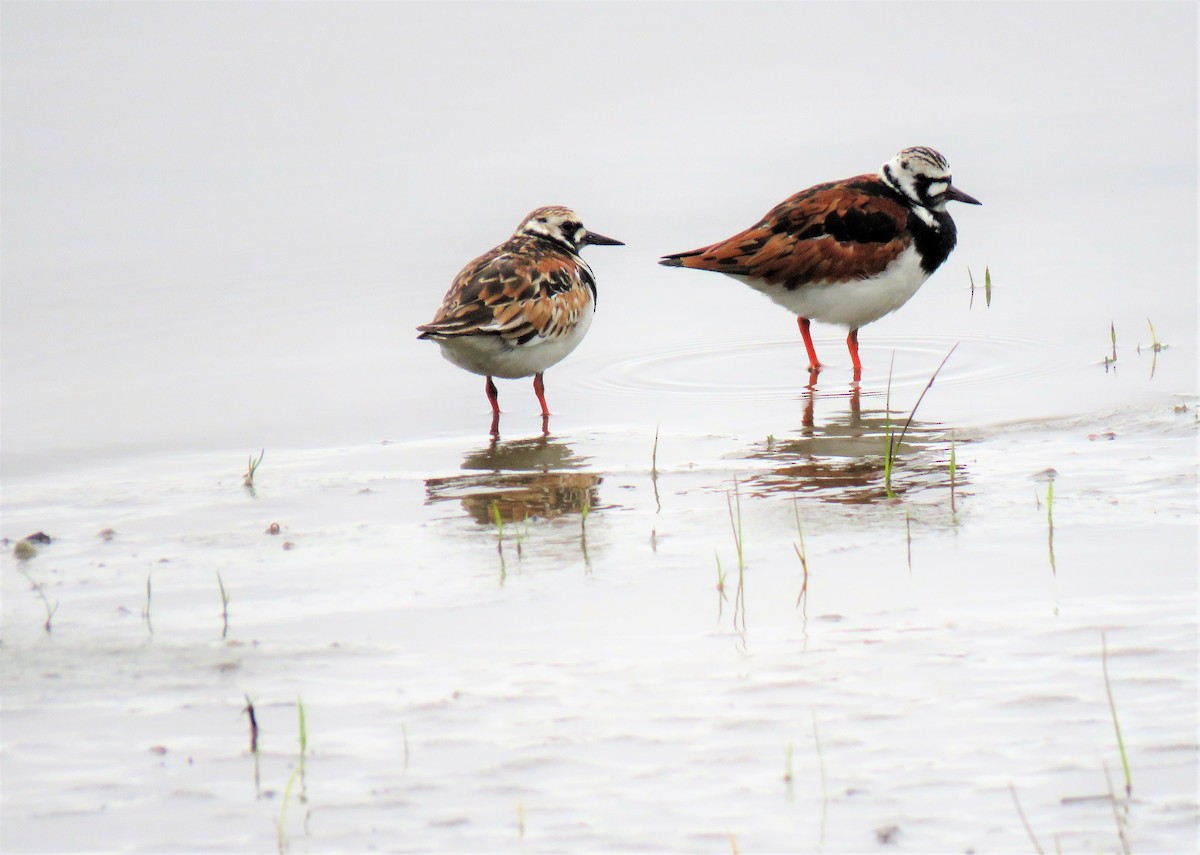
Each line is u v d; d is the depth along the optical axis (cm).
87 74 2784
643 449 1416
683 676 879
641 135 2506
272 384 1664
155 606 1027
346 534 1180
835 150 2409
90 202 2259
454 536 1166
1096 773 750
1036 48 2917
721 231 2127
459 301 1533
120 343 1788
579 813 736
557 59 2859
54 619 1005
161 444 1472
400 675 898
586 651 924
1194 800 722
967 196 1769
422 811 744
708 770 770
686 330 1853
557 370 1719
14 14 3080
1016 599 975
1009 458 1320
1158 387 1520
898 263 1731
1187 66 2802
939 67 2816
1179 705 811
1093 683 841
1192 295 1828
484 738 812
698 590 1023
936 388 1581
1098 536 1090
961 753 775
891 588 1008
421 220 2200
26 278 1989
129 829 736
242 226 2188
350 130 2548
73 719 852
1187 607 945
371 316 1881
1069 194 2212
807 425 1475
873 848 699
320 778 778
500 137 2514
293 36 2989
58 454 1441
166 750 812
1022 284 1906
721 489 1271
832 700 838
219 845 721
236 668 916
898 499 1212
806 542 1113
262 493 1305
